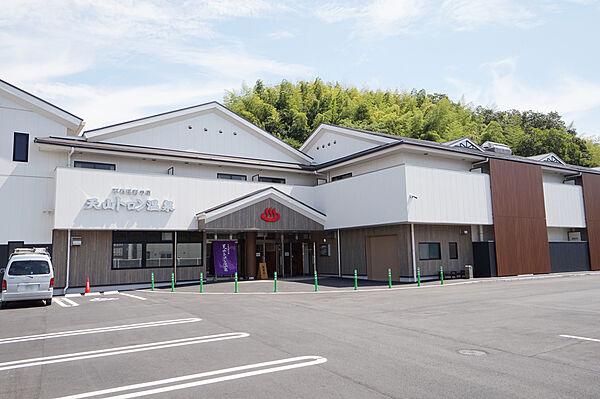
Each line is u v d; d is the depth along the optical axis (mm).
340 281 20062
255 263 21281
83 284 17297
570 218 25609
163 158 19906
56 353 6898
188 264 19766
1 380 5488
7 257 16828
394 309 10859
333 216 22234
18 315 11312
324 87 46625
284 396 4637
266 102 43688
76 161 18516
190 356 6465
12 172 17391
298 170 23734
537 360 5969
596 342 6992
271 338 7598
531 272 22328
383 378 5219
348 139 24516
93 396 4809
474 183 21031
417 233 19641
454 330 8094
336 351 6586
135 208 17906
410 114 43000
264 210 20250
